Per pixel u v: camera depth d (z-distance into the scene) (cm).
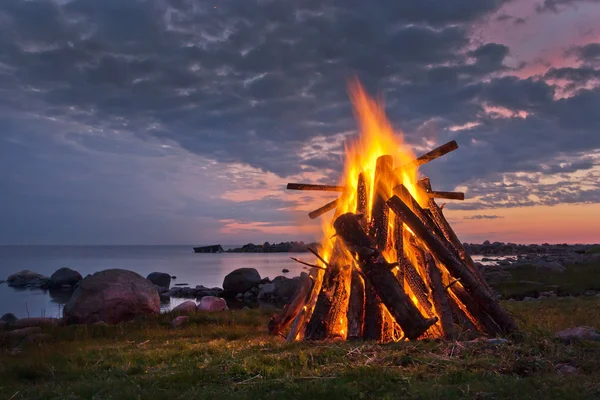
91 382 657
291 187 1209
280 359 693
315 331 915
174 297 3164
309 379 588
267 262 7850
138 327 1330
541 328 948
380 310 896
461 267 909
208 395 551
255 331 1205
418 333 835
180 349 912
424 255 985
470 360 654
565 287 2347
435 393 520
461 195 1134
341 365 649
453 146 1060
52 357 869
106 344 1066
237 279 3219
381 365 646
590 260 4253
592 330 846
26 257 11331
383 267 884
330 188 1193
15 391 639
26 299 3177
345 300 961
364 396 529
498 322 885
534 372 604
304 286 1154
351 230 909
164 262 8231
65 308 1684
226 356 747
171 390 583
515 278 2827
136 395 566
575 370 606
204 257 10838
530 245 10388
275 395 536
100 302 1664
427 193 1131
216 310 1797
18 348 1059
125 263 7944
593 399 498
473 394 519
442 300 895
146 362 779
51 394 617
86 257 11119
